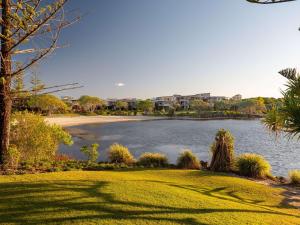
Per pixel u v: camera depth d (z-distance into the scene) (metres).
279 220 5.08
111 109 134.00
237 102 118.12
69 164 10.08
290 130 5.34
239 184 8.30
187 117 99.69
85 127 54.44
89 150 12.52
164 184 6.90
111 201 5.06
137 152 23.16
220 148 11.15
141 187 6.16
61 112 79.19
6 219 4.07
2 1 5.44
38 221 4.06
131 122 73.69
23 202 4.77
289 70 4.97
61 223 4.04
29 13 5.14
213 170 10.99
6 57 6.07
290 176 9.77
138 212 4.64
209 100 157.88
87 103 114.94
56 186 5.80
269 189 8.09
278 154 22.70
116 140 31.84
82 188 5.78
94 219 4.23
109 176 7.36
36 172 7.98
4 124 7.75
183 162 11.75
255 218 4.98
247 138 34.91
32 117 10.21
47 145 10.27
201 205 5.34
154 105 136.25
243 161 10.54
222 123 67.88
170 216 4.59
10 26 5.64
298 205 6.80
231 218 4.79
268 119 5.87
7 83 6.11
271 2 4.66
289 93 5.11
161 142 30.14
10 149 7.88
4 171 7.45
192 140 32.06
